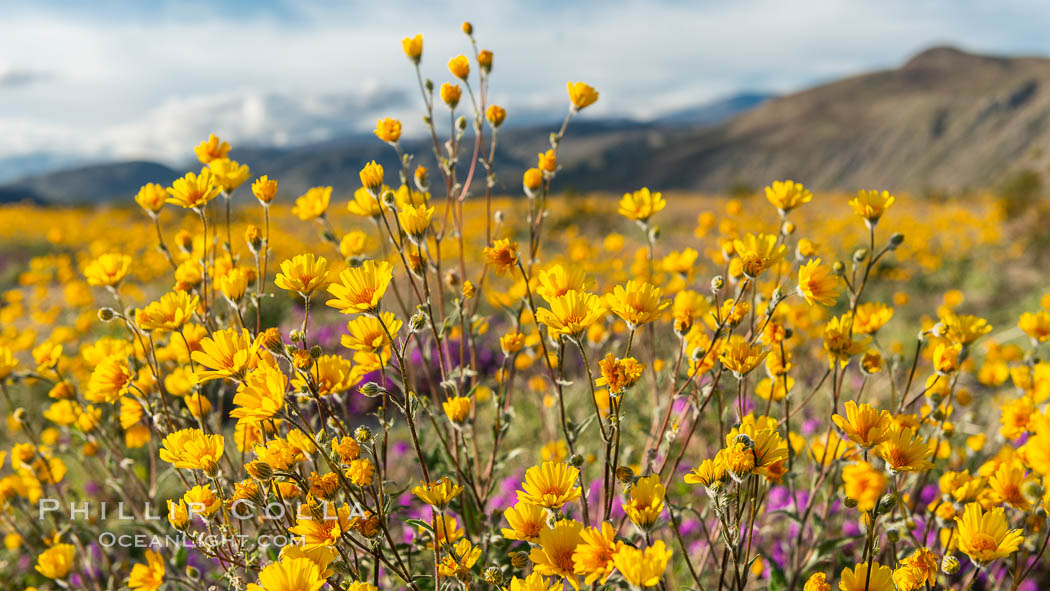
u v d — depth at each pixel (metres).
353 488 1.44
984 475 1.92
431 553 2.26
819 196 21.94
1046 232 11.11
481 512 1.93
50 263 7.63
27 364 5.02
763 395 2.10
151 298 7.10
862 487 1.42
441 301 2.38
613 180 162.75
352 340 1.46
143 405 1.85
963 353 1.93
